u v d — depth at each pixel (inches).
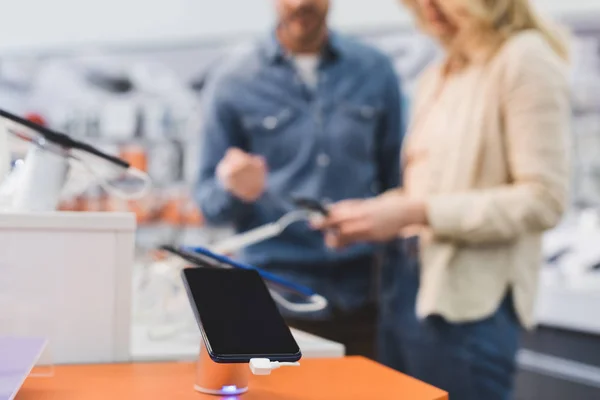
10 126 29.3
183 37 86.9
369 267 72.9
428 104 68.2
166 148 86.7
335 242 67.1
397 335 69.7
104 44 90.9
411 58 76.4
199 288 22.8
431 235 62.8
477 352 60.3
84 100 91.4
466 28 63.8
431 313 61.0
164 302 36.9
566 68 66.3
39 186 29.5
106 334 28.0
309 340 33.6
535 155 57.7
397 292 70.0
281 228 75.0
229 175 74.1
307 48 79.7
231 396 21.6
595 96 71.7
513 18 61.8
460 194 60.9
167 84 87.5
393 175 77.7
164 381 23.7
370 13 78.4
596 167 71.2
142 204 84.8
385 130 78.3
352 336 73.0
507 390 60.3
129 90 89.5
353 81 78.8
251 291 23.5
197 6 86.2
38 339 24.7
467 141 61.6
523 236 60.1
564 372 71.8
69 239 27.5
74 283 27.6
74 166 30.9
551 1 73.2
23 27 94.0
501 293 59.8
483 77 61.8
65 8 92.5
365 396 21.9
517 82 58.8
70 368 26.0
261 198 77.0
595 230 70.9
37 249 27.1
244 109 80.6
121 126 89.4
